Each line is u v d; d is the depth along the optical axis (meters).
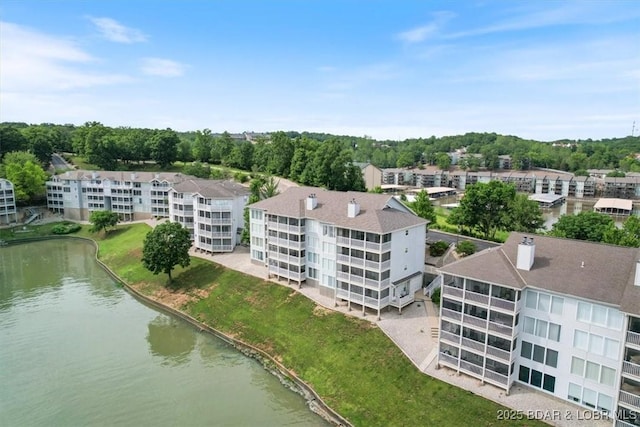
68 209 110.94
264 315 53.06
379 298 47.53
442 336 38.44
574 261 34.72
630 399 28.89
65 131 174.12
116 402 38.66
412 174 190.62
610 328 30.55
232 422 36.00
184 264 65.62
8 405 38.25
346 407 37.12
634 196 152.12
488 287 35.56
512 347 34.41
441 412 34.09
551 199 141.00
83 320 56.16
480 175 179.25
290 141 129.00
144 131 159.38
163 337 51.62
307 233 56.81
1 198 104.44
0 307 60.00
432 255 65.88
